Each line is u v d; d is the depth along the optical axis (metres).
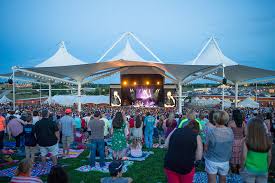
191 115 6.54
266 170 4.09
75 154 10.14
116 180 4.48
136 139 9.70
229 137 4.61
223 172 4.68
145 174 7.38
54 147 7.75
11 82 20.44
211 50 29.55
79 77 27.53
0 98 47.19
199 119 8.17
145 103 43.22
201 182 6.52
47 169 7.88
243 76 32.84
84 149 11.26
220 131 4.61
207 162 4.70
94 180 6.82
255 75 32.06
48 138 7.63
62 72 25.92
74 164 8.52
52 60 27.17
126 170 7.78
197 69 25.42
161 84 42.78
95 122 8.18
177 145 4.03
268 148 4.06
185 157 3.96
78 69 25.39
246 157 4.17
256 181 4.18
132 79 43.56
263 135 4.06
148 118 11.79
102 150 8.23
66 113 9.84
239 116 6.64
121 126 8.27
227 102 41.31
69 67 24.30
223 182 4.75
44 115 7.75
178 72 26.78
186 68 25.03
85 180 6.81
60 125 9.77
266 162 4.08
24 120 10.84
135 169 7.91
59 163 8.68
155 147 11.88
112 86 44.41
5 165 8.49
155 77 43.00
